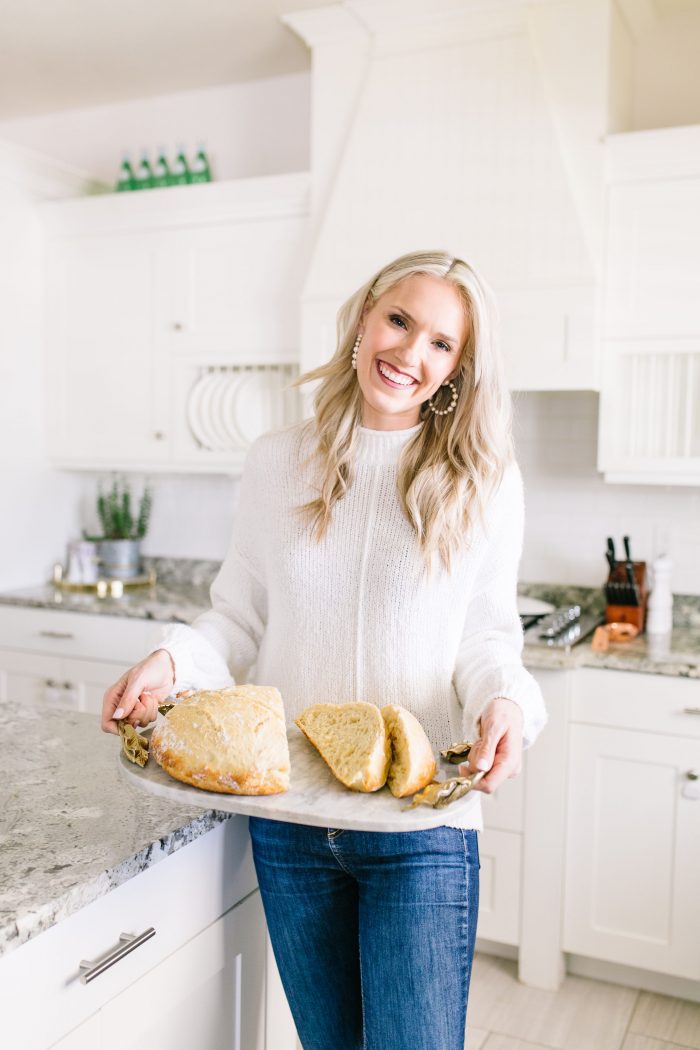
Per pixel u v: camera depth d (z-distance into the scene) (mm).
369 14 2713
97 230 3383
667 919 2354
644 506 2938
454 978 1167
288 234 3041
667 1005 2385
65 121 3766
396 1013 1142
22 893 922
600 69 2559
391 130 2738
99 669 3109
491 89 2623
